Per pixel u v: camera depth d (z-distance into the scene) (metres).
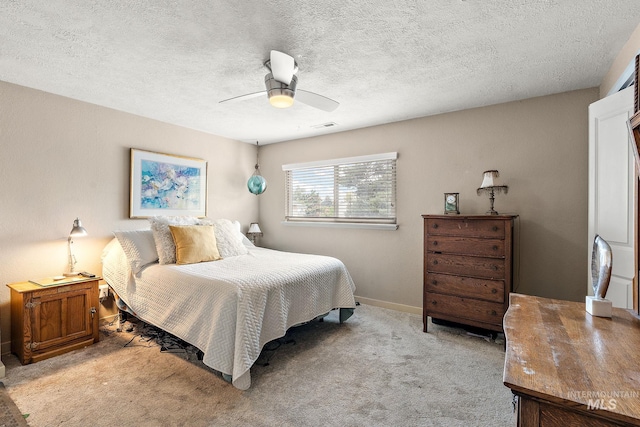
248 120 3.64
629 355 0.93
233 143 4.56
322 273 2.93
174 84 2.61
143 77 2.47
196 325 2.25
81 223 3.01
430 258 3.01
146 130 3.52
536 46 2.01
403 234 3.67
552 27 1.79
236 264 2.93
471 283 2.80
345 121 3.69
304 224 4.43
